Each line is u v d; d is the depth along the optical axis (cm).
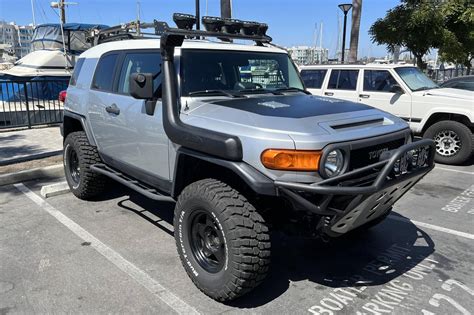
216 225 324
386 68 872
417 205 579
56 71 1622
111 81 489
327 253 429
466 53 1403
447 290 359
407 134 369
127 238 453
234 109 348
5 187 632
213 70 405
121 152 469
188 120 354
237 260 308
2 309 323
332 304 339
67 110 586
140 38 506
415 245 448
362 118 350
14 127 1048
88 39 675
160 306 331
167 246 434
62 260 402
